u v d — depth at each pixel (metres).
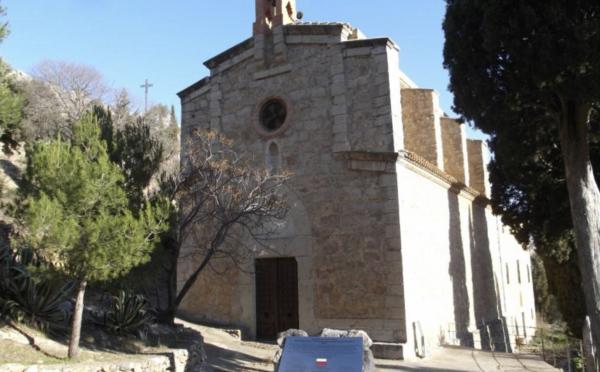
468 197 22.67
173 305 13.05
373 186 15.91
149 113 34.78
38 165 8.30
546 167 16.56
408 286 15.19
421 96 21.42
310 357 7.75
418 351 14.92
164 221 10.17
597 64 10.88
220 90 19.50
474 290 21.75
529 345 26.50
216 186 13.77
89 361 8.59
